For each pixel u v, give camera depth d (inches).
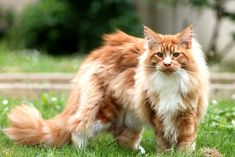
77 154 289.3
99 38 853.2
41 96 432.8
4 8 1001.5
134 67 302.4
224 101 420.8
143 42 310.0
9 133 310.8
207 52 797.9
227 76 543.2
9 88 461.7
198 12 820.0
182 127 291.6
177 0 807.1
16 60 669.9
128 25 840.9
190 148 290.5
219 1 766.5
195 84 287.9
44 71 574.2
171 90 287.1
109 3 852.6
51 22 872.9
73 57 794.2
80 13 872.9
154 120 295.0
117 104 307.3
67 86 477.1
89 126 305.0
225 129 340.2
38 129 309.0
